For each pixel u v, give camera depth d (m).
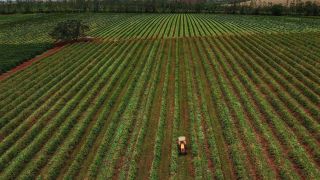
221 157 26.66
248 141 27.80
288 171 23.70
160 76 47.31
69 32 73.19
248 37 72.75
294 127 30.08
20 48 68.94
